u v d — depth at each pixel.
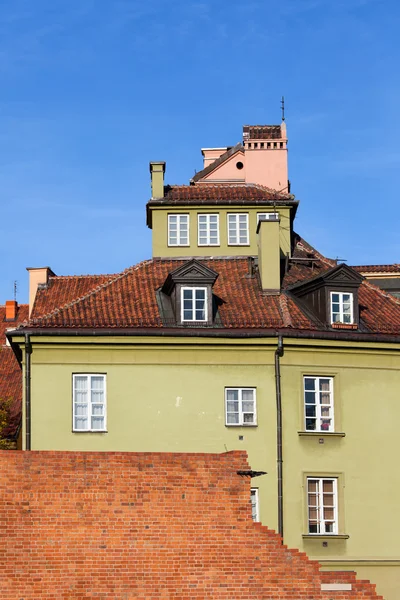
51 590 28.91
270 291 45.41
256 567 30.14
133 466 30.09
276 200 49.38
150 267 47.72
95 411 41.78
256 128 55.75
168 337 42.12
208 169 55.66
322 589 30.31
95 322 42.53
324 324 43.59
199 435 41.66
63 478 29.62
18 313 61.72
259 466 41.47
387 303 46.50
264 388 42.19
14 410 48.38
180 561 29.80
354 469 42.09
